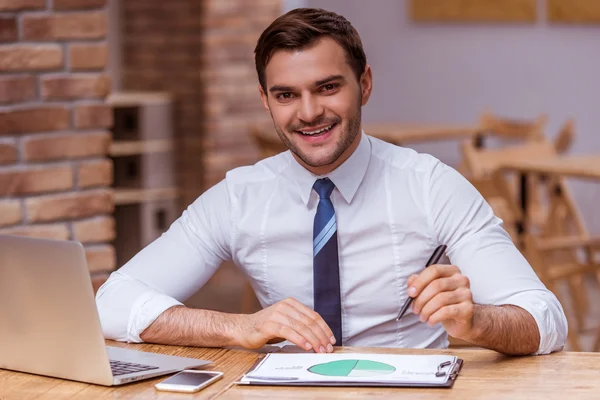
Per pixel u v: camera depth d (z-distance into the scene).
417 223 2.45
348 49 2.27
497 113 7.89
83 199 3.62
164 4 7.71
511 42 7.74
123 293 2.37
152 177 7.51
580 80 7.38
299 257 2.52
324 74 2.23
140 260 2.54
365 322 2.49
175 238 2.58
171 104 7.60
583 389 1.83
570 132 6.62
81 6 3.57
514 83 7.76
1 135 3.45
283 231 2.51
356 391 1.84
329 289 2.42
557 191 5.87
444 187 2.44
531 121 7.69
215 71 7.56
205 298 6.39
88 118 3.62
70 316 1.92
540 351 2.10
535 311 2.12
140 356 2.12
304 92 2.25
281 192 2.53
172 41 7.70
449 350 2.14
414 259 2.46
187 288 2.56
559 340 2.15
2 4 3.41
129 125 7.38
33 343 2.00
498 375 1.93
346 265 2.48
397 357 2.04
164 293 2.51
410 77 8.41
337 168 2.45
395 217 2.45
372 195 2.47
